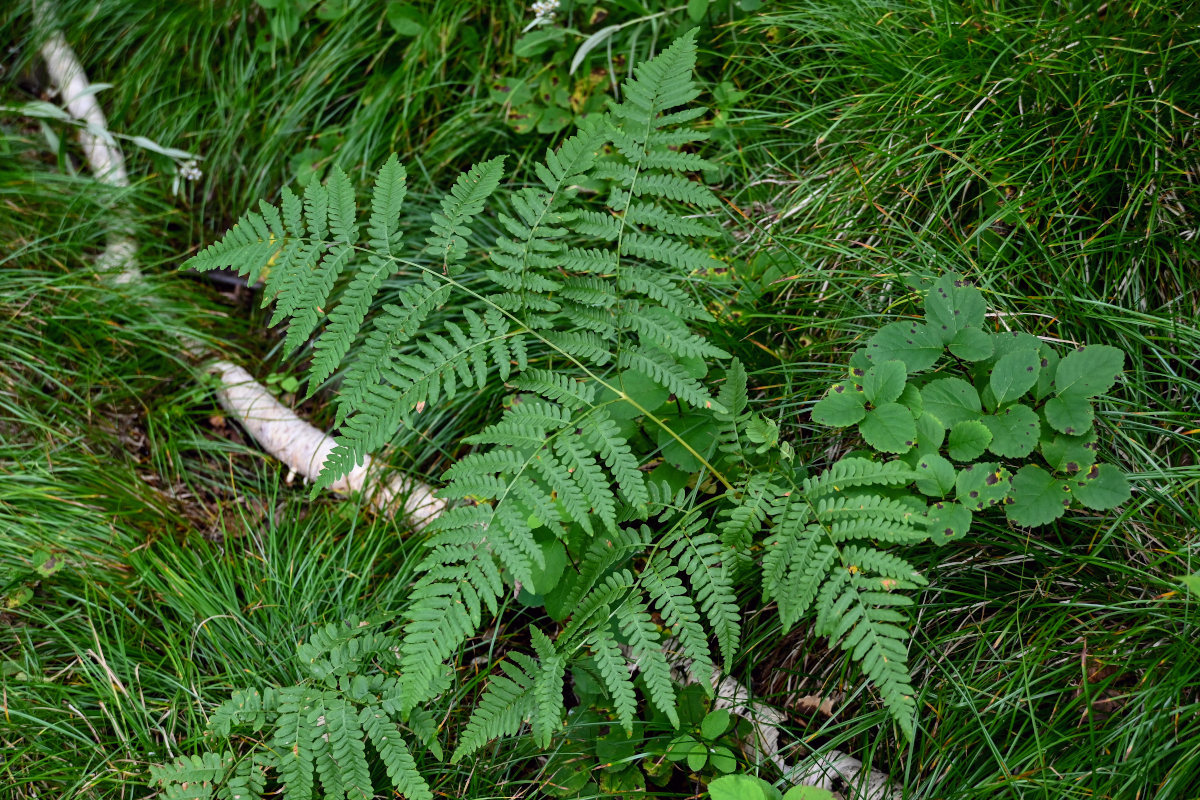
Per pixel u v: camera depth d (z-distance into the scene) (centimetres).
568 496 195
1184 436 213
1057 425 194
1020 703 200
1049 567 215
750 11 314
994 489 191
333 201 216
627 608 195
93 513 276
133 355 331
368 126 360
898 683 171
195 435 319
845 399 206
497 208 327
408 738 225
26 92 443
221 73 403
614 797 209
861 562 182
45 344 315
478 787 219
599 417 206
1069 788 187
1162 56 243
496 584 188
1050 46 258
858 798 203
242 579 267
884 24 288
